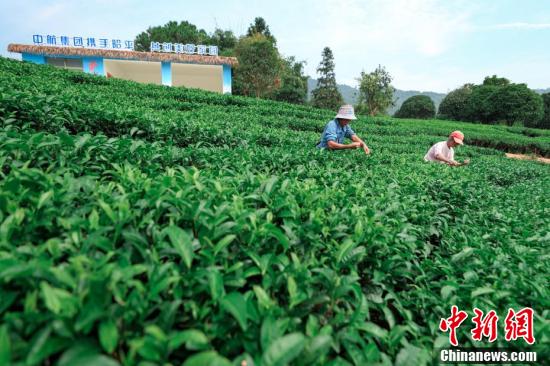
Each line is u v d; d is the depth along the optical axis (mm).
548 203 6148
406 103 71250
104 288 1265
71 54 28344
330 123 6840
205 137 6336
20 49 27844
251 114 17156
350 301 1961
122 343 1300
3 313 1385
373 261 2414
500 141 27922
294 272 1858
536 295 2453
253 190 2812
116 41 31625
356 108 59812
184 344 1475
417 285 2619
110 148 3629
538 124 55812
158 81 36406
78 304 1210
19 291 1395
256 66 35500
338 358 1504
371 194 3844
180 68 33562
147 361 1220
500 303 2428
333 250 2254
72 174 2734
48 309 1245
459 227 3738
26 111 4977
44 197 1862
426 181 4980
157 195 2111
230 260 1904
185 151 4461
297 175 4156
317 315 1843
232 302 1486
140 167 3697
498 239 3549
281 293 1904
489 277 2584
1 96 4844
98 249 1761
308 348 1388
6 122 4461
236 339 1518
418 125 32438
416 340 2023
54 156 3213
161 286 1439
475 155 16078
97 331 1300
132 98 13805
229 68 32062
